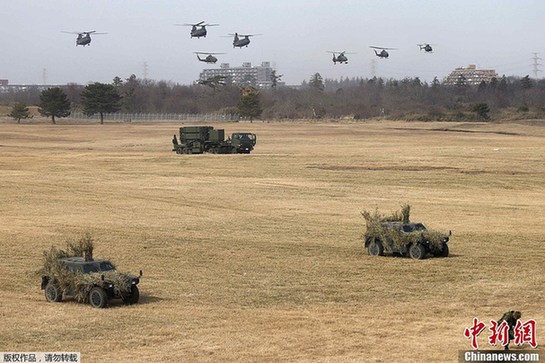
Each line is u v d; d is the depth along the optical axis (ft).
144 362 214.69
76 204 569.64
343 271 341.21
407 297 293.84
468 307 276.62
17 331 245.24
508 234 443.32
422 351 221.46
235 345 229.66
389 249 374.22
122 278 277.64
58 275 281.33
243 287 311.68
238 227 469.16
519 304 280.72
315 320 258.57
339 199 598.75
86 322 255.29
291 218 507.30
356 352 221.46
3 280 323.57
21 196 610.24
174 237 431.02
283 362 213.46
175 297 293.43
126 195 618.85
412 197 609.83
